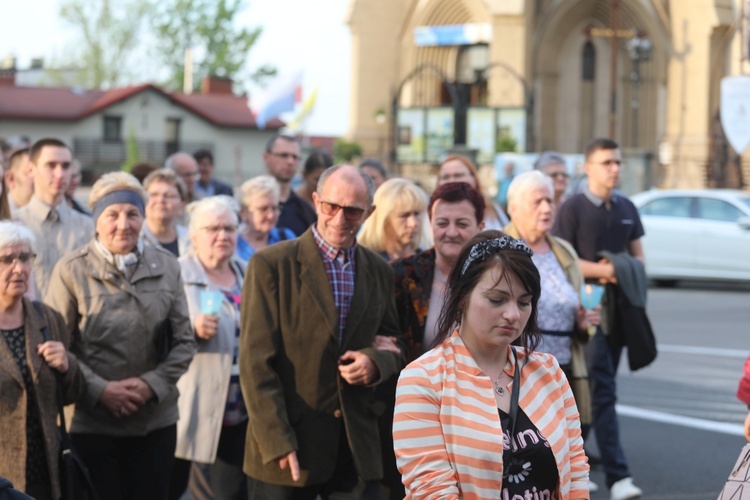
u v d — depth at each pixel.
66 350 7.57
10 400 7.08
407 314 7.61
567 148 53.31
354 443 7.12
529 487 4.84
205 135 75.75
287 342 7.12
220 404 8.55
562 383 5.05
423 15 54.62
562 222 10.96
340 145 54.84
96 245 8.02
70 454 7.30
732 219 27.78
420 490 4.78
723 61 50.88
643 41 48.38
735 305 25.00
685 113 50.69
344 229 7.20
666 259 28.36
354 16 55.69
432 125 50.75
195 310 8.84
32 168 9.97
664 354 18.59
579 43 53.06
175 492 8.92
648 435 13.03
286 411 7.07
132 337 7.91
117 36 92.94
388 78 56.19
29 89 75.38
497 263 4.83
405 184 9.10
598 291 8.82
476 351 4.96
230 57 97.69
